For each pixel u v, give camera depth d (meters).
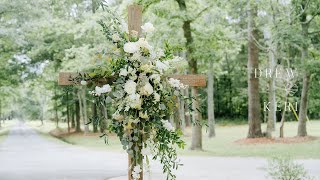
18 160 18.27
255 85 27.58
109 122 5.09
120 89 4.97
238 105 63.62
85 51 28.77
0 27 34.09
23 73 46.62
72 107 56.44
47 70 45.09
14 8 33.66
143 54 5.07
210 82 34.66
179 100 5.25
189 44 21.00
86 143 32.28
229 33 21.94
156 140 5.11
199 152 21.00
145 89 4.93
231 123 60.53
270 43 26.20
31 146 28.34
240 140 26.56
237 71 61.81
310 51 28.39
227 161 16.83
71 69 31.39
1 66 44.59
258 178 11.96
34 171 14.34
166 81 5.17
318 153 19.25
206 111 52.62
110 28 5.21
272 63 30.03
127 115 5.00
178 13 20.22
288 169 7.78
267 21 26.27
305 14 26.08
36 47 41.75
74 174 13.50
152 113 5.04
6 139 39.97
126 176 12.97
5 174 13.64
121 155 20.50
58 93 51.97
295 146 22.59
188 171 13.66
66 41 39.16
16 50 42.53
